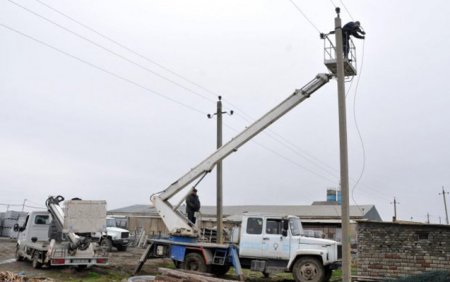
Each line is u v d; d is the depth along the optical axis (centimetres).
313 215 4278
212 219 4184
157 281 1305
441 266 1512
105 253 1802
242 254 1648
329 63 1391
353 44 1427
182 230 1752
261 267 1617
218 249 1664
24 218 2042
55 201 1931
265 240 1625
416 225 1553
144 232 3675
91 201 1794
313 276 1544
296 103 1684
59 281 1460
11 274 1353
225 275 1800
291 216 1648
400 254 1558
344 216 1150
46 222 1944
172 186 1827
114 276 1662
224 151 1775
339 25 1267
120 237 2788
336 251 1578
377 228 1596
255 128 1733
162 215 1812
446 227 1527
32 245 1839
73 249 1722
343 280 1127
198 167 1802
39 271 1723
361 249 1598
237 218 3759
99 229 1783
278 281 1716
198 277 1305
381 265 1568
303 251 1562
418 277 1396
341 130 1200
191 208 1816
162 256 1767
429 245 1537
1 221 3675
